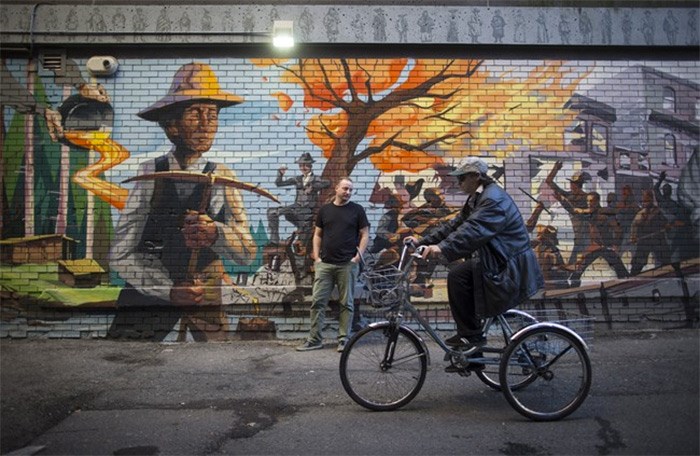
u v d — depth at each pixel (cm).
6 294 654
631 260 677
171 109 675
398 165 676
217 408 437
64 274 658
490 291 409
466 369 424
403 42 673
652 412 416
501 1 681
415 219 673
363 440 372
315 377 515
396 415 418
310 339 615
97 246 662
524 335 408
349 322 613
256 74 679
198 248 664
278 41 658
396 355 432
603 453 348
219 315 655
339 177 675
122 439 378
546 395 413
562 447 358
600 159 685
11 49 664
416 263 665
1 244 657
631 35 682
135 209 667
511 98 686
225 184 672
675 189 686
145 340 650
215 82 678
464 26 675
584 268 675
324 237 618
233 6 669
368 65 682
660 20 684
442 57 685
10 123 669
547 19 678
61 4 666
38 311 653
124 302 648
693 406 427
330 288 619
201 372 531
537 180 680
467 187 442
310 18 670
